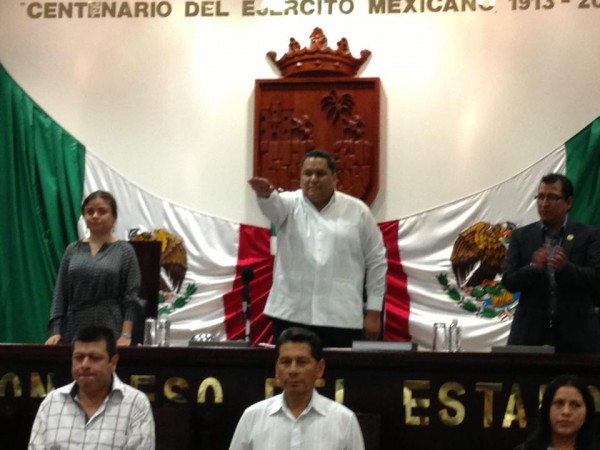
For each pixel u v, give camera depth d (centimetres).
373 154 862
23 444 554
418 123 867
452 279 849
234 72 890
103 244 610
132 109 895
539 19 863
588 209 841
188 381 546
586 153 846
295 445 459
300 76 874
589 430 469
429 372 535
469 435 531
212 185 884
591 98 853
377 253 604
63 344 572
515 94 861
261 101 877
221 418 543
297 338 462
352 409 536
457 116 864
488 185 857
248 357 537
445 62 870
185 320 867
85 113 898
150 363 548
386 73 873
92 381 475
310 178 591
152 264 646
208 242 876
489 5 869
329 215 598
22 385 555
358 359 531
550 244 598
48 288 877
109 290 600
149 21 899
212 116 888
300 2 886
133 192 887
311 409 464
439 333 561
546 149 855
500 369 530
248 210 878
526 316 588
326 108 870
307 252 590
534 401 527
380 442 535
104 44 901
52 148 893
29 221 887
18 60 904
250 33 890
